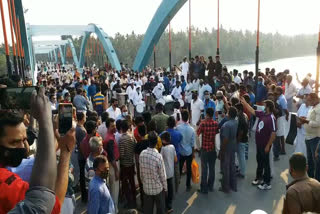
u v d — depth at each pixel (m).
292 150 9.12
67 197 3.98
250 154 9.01
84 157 5.92
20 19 25.97
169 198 5.81
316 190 3.25
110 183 5.59
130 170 5.95
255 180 6.99
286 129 8.94
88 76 27.20
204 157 6.54
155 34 29.08
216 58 15.66
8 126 1.29
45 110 1.08
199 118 10.20
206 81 13.16
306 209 3.22
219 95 9.80
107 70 31.78
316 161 6.14
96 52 53.50
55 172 1.01
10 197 1.25
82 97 10.34
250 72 12.98
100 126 6.90
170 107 10.16
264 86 10.85
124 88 16.25
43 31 45.97
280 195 6.43
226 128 6.35
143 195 5.61
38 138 1.04
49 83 17.17
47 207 0.93
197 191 6.78
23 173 2.69
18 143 1.32
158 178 5.06
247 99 7.66
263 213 2.48
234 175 6.64
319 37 9.75
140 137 6.05
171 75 18.36
